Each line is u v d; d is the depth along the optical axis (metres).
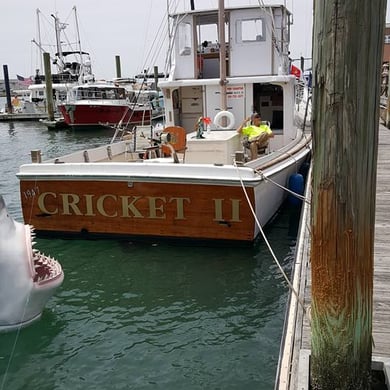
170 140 7.39
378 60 2.20
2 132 31.36
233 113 9.01
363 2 2.09
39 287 4.64
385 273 4.33
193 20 9.26
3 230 4.56
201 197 6.44
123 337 4.84
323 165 2.32
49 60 32.97
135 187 6.63
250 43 9.07
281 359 3.01
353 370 2.52
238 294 5.66
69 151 22.22
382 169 8.90
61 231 7.14
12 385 4.15
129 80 38.78
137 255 6.69
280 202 8.03
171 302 5.52
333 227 2.35
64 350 4.62
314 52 2.28
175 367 4.35
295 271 4.44
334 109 2.23
